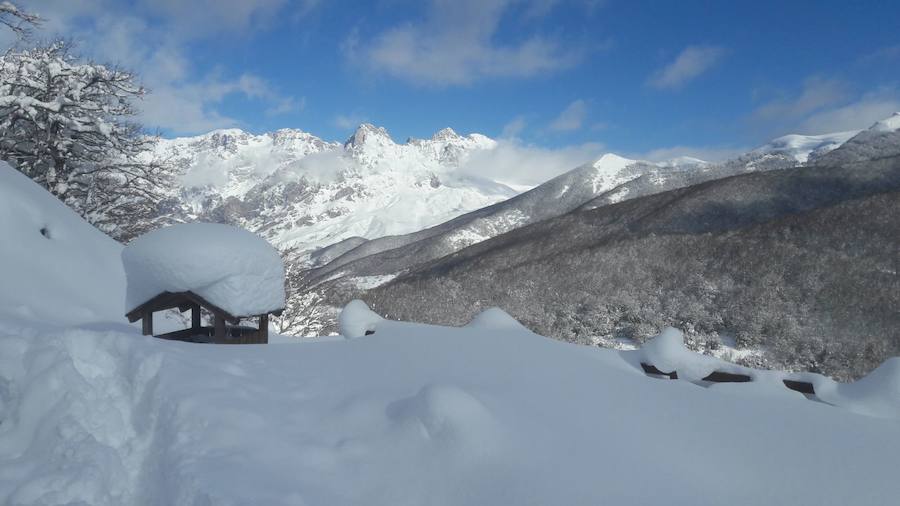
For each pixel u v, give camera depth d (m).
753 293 68.81
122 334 4.54
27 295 7.97
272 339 8.62
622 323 74.00
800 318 62.25
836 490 2.97
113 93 18.56
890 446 3.52
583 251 93.00
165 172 20.34
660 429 3.65
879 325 57.47
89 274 9.41
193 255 5.87
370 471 3.17
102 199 18.78
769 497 2.90
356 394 4.12
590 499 2.83
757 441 3.54
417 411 3.54
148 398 3.91
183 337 6.80
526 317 80.19
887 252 66.81
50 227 9.49
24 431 3.80
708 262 80.00
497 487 2.95
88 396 3.97
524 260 101.75
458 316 84.25
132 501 3.39
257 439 3.39
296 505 2.79
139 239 6.21
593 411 3.86
